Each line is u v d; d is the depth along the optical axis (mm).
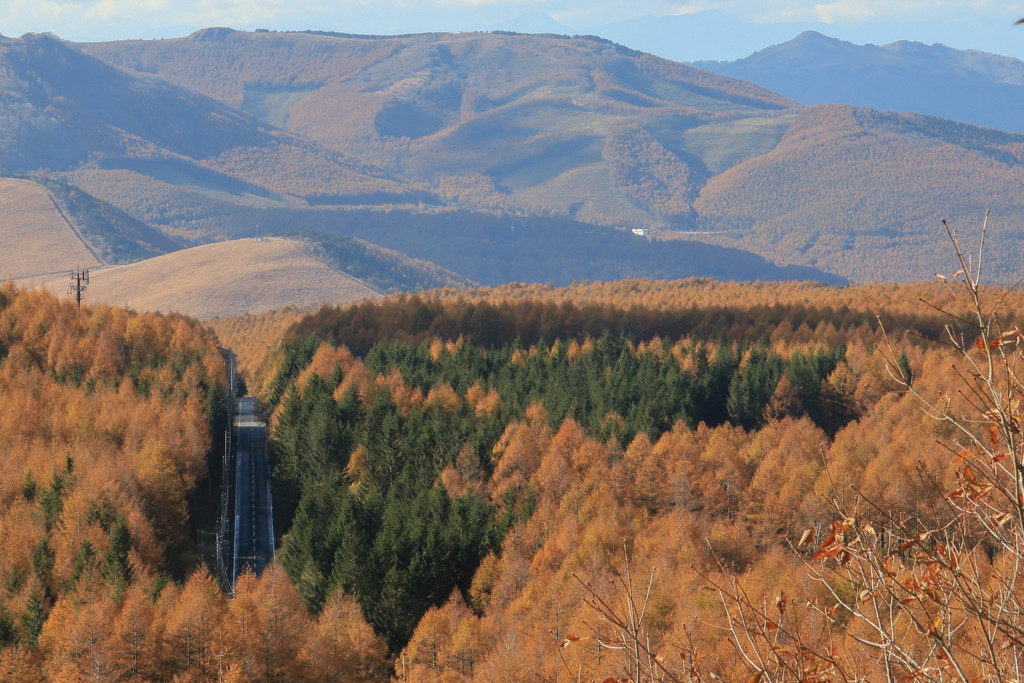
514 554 165375
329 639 138000
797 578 77812
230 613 134250
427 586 159000
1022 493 17797
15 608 142125
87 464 198875
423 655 135750
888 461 197375
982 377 18609
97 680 120562
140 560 163125
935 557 18500
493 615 140875
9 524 171750
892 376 19438
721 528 165375
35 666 125000
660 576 127250
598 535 161125
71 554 160375
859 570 18844
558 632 114625
